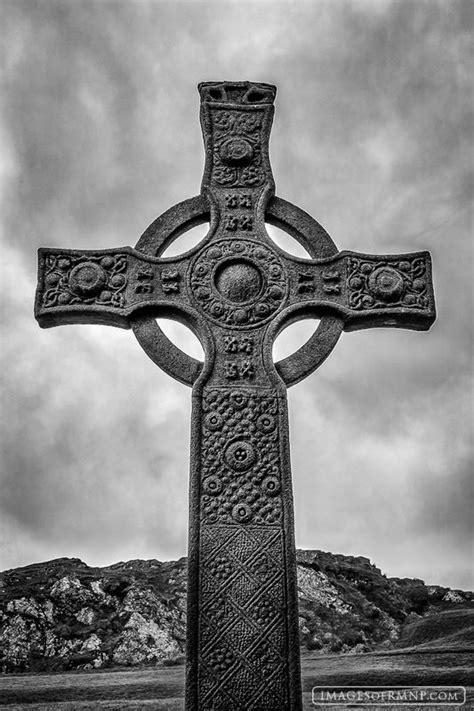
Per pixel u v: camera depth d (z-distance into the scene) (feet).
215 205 15.80
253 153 16.34
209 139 16.47
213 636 12.49
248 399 14.10
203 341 14.56
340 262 15.55
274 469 13.64
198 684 12.23
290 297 15.11
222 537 13.12
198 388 14.11
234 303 14.92
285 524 13.26
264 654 12.42
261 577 12.88
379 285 15.42
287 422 13.97
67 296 14.88
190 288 15.01
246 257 15.29
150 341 14.70
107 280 15.03
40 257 15.17
